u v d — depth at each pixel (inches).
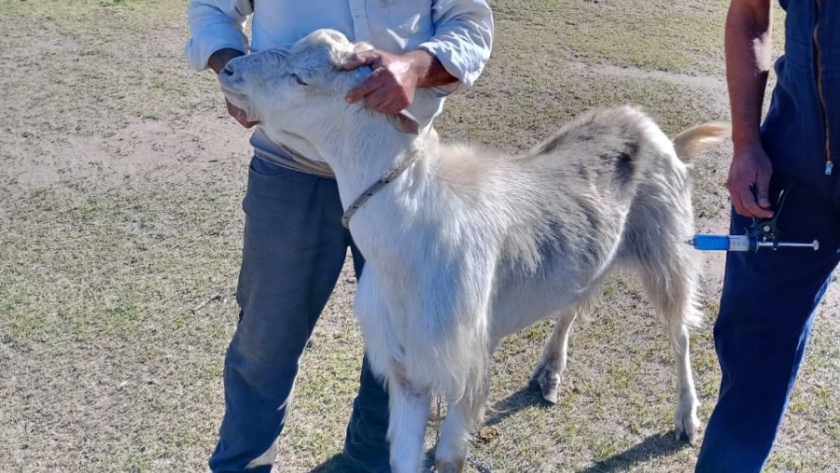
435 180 56.4
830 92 53.4
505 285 64.0
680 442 79.4
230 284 103.2
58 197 123.6
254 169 62.5
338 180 55.4
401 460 61.8
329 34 52.6
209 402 83.5
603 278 73.7
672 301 77.9
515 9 231.0
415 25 57.9
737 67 61.1
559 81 173.3
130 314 96.9
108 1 228.5
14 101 158.9
